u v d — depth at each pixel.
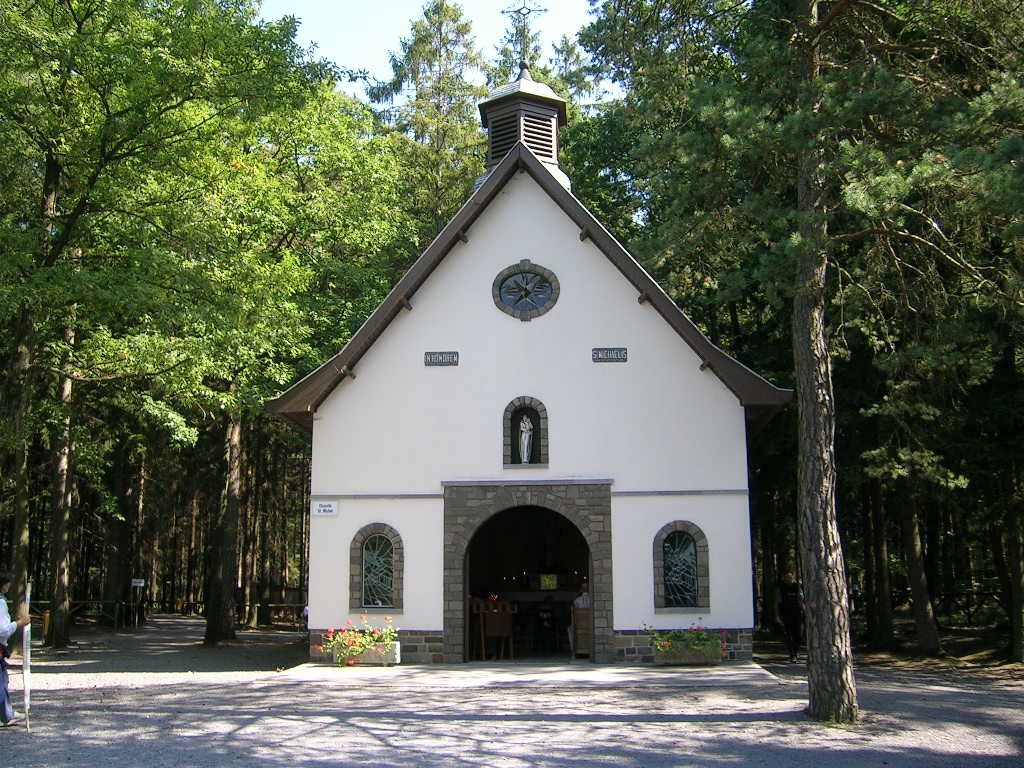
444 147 34.28
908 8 13.94
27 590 22.53
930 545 31.20
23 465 22.55
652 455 19.19
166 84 15.66
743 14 15.09
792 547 38.16
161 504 40.22
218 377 23.06
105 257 17.30
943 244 14.10
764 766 9.90
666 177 14.64
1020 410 20.42
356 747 10.58
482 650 19.52
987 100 11.15
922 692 15.84
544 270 19.97
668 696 14.32
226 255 17.69
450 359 19.77
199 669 19.55
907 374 17.53
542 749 10.55
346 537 19.25
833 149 12.62
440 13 35.41
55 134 16.36
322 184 25.69
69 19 15.91
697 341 19.23
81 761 9.77
